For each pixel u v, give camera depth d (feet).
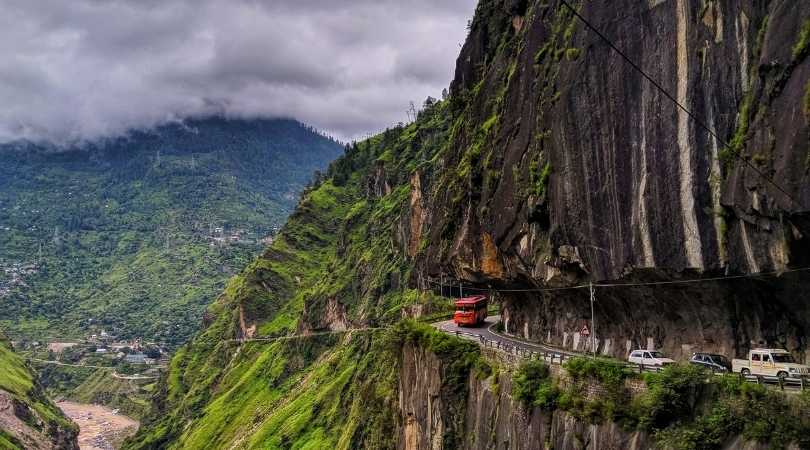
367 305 568.00
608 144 139.03
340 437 410.52
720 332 128.57
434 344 200.13
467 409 176.65
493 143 200.23
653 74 128.57
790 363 109.91
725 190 113.50
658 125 126.93
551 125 159.22
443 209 251.80
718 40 116.67
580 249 149.18
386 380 319.27
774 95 104.53
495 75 218.18
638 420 111.14
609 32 140.26
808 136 96.63
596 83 142.72
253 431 568.00
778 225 104.99
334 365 554.05
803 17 100.32
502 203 186.39
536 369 141.59
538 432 134.21
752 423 94.48
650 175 128.57
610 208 139.13
